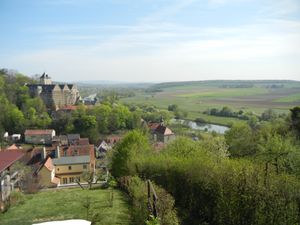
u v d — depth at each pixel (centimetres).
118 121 10594
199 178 1514
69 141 8488
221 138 3288
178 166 1747
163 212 1259
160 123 10956
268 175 1123
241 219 1175
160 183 1948
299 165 1672
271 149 2244
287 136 2955
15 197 2048
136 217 1470
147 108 15212
